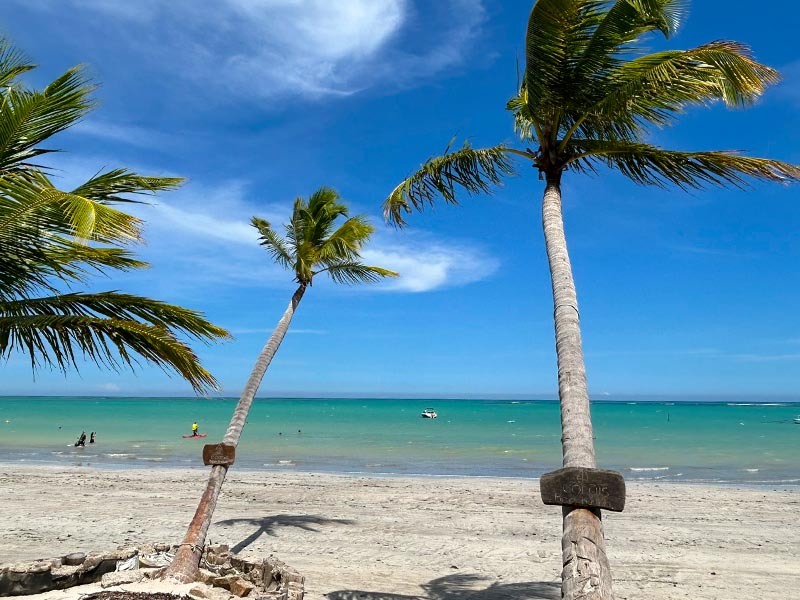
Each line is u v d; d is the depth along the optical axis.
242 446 42.22
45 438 45.88
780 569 10.90
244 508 16.56
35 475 23.00
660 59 5.89
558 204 6.32
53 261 6.16
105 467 27.58
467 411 133.00
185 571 7.79
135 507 16.36
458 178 7.57
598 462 32.34
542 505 17.53
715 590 9.64
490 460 33.50
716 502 18.20
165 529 13.54
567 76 6.19
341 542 12.66
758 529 14.41
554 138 6.57
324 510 16.47
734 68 5.43
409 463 31.84
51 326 5.65
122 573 7.75
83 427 60.56
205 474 24.53
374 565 10.91
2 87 5.99
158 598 6.81
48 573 7.52
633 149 6.34
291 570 8.66
